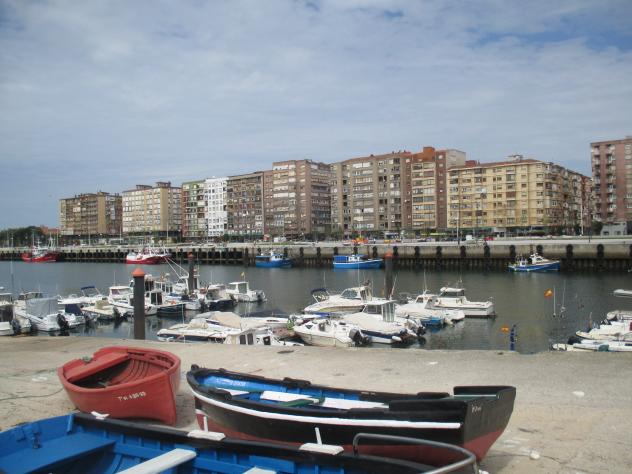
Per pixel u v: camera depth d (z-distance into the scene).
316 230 163.00
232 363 14.02
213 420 7.86
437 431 5.81
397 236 141.12
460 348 32.22
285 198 161.75
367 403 7.10
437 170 137.50
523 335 35.59
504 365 12.40
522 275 77.19
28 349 17.91
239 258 122.19
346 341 29.84
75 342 19.16
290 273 93.00
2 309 41.44
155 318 46.28
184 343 17.92
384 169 143.62
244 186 171.38
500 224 126.25
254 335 26.62
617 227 118.38
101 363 10.29
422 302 44.00
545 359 12.82
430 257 96.31
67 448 6.38
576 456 7.15
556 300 51.50
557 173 127.62
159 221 193.75
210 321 32.56
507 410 6.35
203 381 9.09
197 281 60.81
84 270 110.88
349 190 149.12
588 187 154.25
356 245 106.25
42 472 5.97
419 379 11.41
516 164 124.44
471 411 5.75
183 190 190.62
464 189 130.38
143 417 8.72
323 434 6.46
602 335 27.19
